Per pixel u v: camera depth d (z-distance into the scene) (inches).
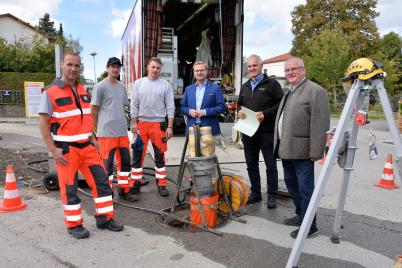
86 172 158.1
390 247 147.5
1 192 211.6
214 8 377.4
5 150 343.0
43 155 321.1
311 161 153.9
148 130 208.4
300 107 149.4
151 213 182.5
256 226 167.3
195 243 148.3
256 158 198.2
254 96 188.2
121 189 202.7
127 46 527.5
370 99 125.7
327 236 157.6
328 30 1210.0
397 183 248.4
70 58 145.8
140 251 140.9
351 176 264.2
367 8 1443.2
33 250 140.7
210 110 191.9
